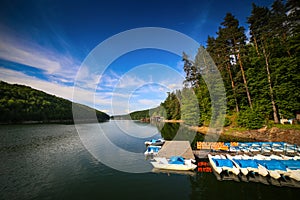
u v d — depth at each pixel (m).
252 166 8.38
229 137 17.44
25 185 7.88
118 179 8.27
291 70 16.75
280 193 6.75
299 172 7.64
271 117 18.55
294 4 18.22
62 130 31.30
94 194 6.96
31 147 16.89
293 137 13.62
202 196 6.68
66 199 6.65
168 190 7.17
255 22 20.88
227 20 22.55
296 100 16.52
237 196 6.63
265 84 19.06
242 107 20.89
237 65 23.33
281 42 20.41
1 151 15.39
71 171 9.50
